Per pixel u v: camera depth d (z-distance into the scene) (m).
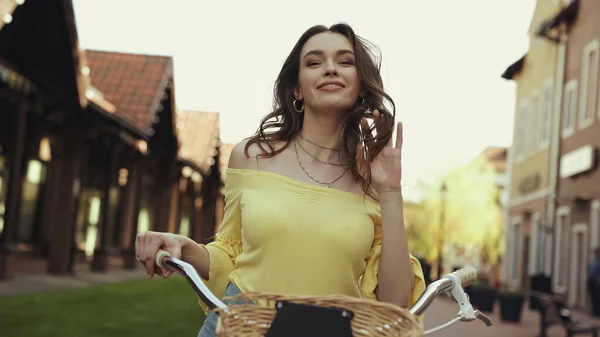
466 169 50.28
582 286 22.77
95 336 9.50
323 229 2.49
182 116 38.25
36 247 20.78
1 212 18.91
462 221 49.97
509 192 35.00
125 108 24.81
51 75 18.47
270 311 2.10
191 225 39.84
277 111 2.81
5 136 18.75
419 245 50.34
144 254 2.44
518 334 13.41
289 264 2.49
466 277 2.45
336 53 2.69
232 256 2.71
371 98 2.74
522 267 31.27
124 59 27.31
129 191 29.38
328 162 2.68
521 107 33.12
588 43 23.91
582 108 24.19
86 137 22.12
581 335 14.03
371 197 2.62
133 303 14.84
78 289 17.41
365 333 2.05
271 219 2.50
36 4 17.14
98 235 26.62
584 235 23.03
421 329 2.01
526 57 32.28
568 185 25.39
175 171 32.28
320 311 2.01
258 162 2.70
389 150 2.56
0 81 16.19
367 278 2.58
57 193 21.69
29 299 13.91
